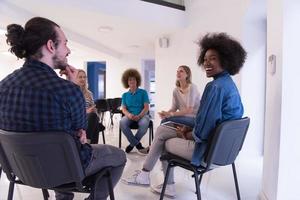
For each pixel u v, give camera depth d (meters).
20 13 3.51
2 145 1.27
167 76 5.13
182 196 2.33
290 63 1.84
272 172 1.99
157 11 4.19
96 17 3.87
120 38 5.54
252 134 3.52
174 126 2.16
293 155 1.88
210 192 2.41
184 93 3.23
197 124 1.64
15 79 1.24
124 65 7.95
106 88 8.21
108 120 7.50
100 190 1.54
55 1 3.26
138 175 2.53
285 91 1.85
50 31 1.27
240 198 2.15
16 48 1.24
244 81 3.46
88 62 9.11
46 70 1.25
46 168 1.23
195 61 4.33
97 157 1.45
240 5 3.45
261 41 3.48
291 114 1.86
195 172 1.67
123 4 3.80
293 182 1.88
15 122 1.22
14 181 1.41
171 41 4.99
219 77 1.75
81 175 1.27
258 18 3.43
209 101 1.61
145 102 3.99
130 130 3.86
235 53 1.78
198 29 4.27
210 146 1.56
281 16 1.85
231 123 1.56
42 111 1.19
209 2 4.04
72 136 1.20
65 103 1.22
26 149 1.19
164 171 2.24
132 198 2.28
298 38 1.83
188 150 1.77
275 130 1.95
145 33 4.97
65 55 1.36
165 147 2.05
